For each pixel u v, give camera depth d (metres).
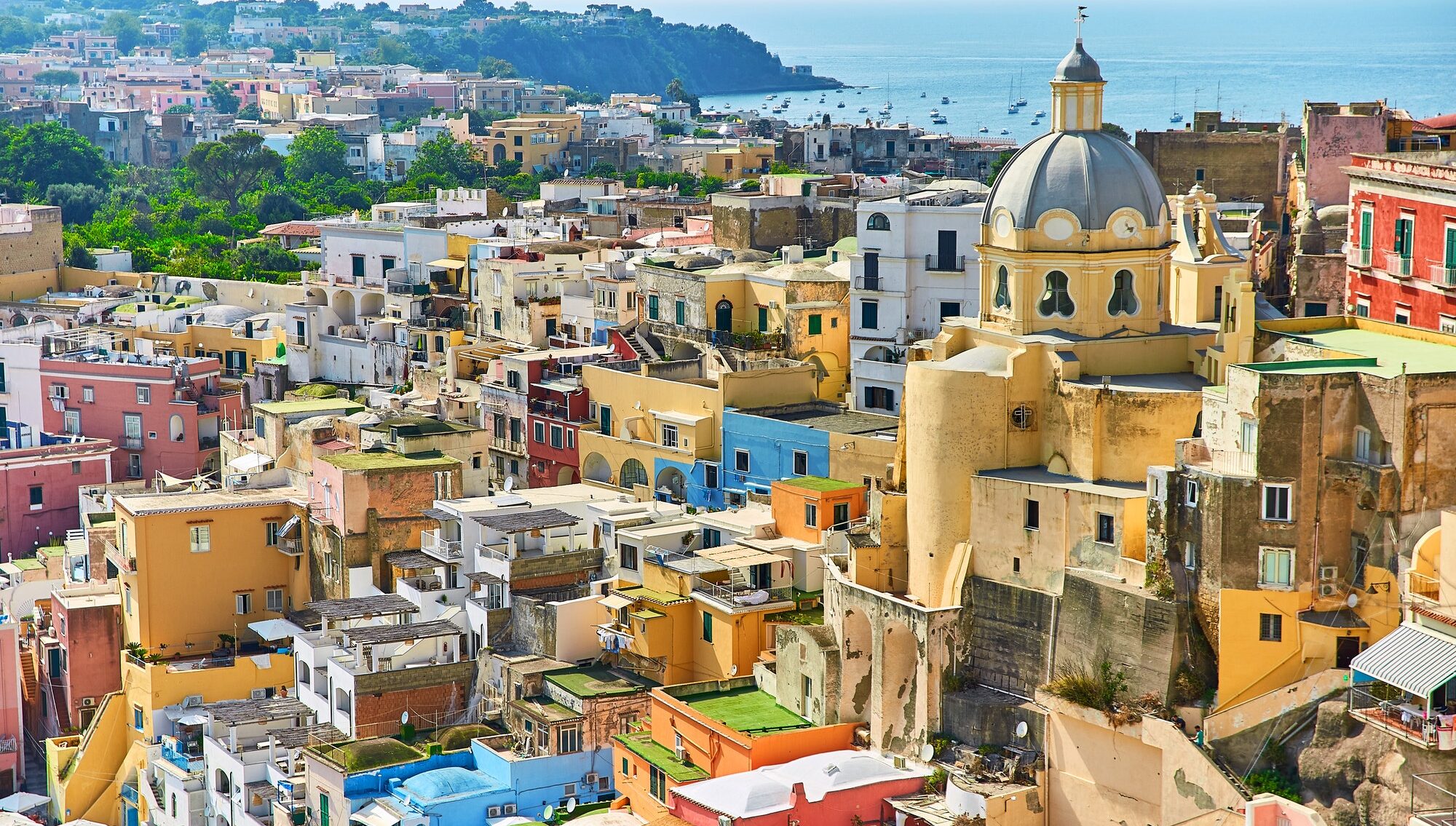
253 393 182.50
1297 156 162.38
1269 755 82.06
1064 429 95.06
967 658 95.81
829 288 148.75
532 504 125.75
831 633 101.31
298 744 112.38
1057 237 97.81
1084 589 90.06
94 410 175.50
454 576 123.38
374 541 127.19
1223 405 85.88
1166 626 86.00
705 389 132.12
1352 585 83.06
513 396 146.12
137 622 130.50
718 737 99.38
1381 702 77.94
